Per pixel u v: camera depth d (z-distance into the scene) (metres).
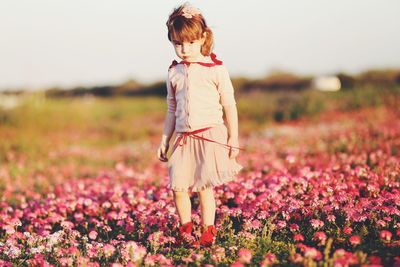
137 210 5.84
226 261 4.01
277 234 4.74
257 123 19.00
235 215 5.17
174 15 4.27
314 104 19.17
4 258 4.63
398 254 3.92
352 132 11.52
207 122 4.30
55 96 35.69
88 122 20.83
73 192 7.22
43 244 4.91
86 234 5.38
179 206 4.48
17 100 20.34
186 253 4.28
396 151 8.70
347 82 31.03
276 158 9.52
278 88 35.72
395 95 18.52
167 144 4.59
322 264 3.62
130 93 39.97
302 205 5.11
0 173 10.41
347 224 4.57
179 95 4.37
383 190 5.55
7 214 6.62
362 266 3.42
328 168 6.71
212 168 4.22
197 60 4.37
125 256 4.12
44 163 12.31
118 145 16.44
